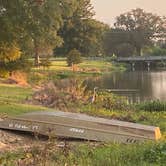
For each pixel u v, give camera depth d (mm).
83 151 15602
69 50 130875
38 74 71938
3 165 13758
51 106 33750
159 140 17891
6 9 31469
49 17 33969
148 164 13367
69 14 42219
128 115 30797
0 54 35812
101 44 155750
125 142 18859
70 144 17938
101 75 111438
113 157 14188
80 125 19703
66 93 38656
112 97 46312
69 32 130750
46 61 85125
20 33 32906
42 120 19906
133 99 53031
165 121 29266
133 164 13438
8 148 17047
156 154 14211
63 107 33562
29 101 34938
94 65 136500
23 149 16516
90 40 132625
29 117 20078
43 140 19078
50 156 14672
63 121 19812
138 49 191750
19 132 19984
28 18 32281
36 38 34281
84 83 75875
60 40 45250
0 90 44656
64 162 13883
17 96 38500
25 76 56688
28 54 39531
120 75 115688
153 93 64250
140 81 93062
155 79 100312
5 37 32000
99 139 19375
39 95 36812
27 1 32219
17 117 20250
